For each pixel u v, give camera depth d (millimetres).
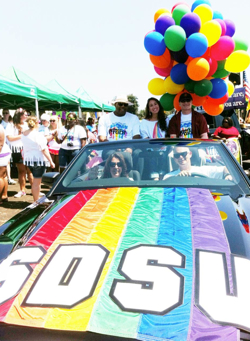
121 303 1236
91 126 12555
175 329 1125
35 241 1720
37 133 5188
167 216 1847
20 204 5988
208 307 1209
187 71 3889
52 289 1340
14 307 1272
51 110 16156
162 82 4516
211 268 1399
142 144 2871
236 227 1718
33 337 1149
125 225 1774
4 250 1748
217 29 3744
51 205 2260
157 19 4043
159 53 4023
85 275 1397
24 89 8430
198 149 2732
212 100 4434
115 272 1397
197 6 4090
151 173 2533
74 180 2637
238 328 1134
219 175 2475
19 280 1427
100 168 2658
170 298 1248
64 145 6402
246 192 2289
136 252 1518
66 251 1583
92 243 1622
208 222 1766
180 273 1369
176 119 4168
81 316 1195
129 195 2215
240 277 1354
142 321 1158
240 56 3992
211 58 4027
